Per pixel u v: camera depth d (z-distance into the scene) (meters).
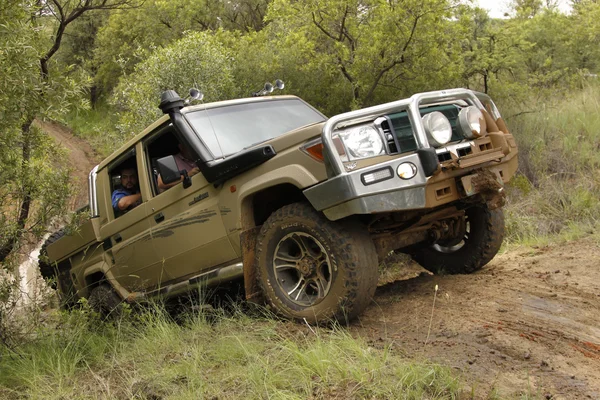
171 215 5.68
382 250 5.23
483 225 5.77
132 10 27.81
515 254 7.30
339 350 3.93
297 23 12.70
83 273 6.86
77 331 5.34
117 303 6.39
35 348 5.12
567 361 3.70
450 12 11.75
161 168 5.12
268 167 4.87
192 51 13.29
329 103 12.48
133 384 3.98
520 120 11.82
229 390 3.68
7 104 5.11
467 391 3.32
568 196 9.16
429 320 4.60
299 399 3.37
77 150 27.20
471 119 4.77
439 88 11.88
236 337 4.32
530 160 10.30
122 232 6.27
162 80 13.28
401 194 4.38
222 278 5.20
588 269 6.05
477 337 4.14
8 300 5.70
